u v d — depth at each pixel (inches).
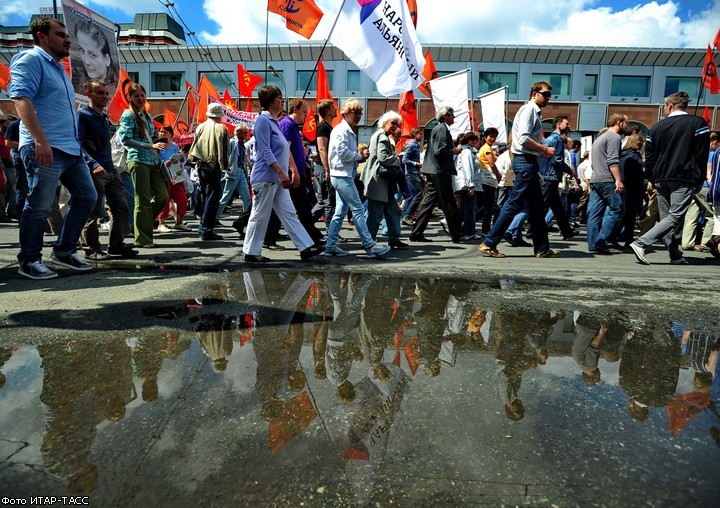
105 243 224.5
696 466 46.3
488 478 43.5
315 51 1300.4
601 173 214.1
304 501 40.1
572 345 83.0
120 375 65.6
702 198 238.8
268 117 165.2
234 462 45.3
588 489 42.4
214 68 1368.1
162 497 40.2
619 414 56.8
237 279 136.3
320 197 293.1
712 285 142.6
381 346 80.0
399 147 376.8
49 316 94.3
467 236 267.9
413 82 269.7
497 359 75.0
